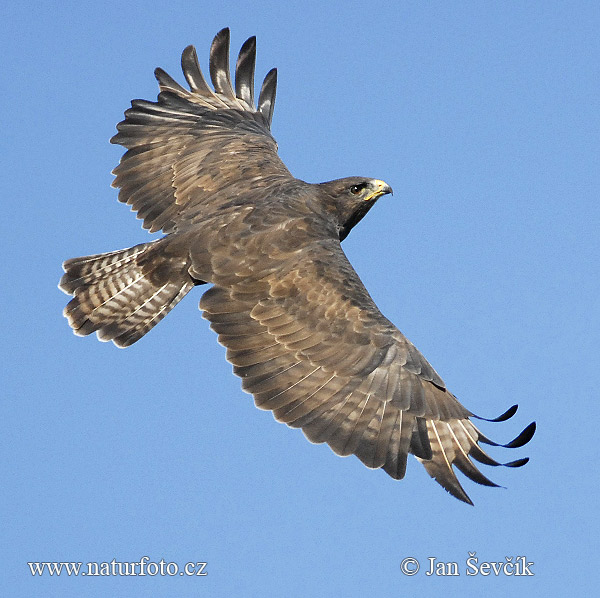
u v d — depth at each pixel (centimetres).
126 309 1536
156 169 1706
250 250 1480
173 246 1523
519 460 1344
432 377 1398
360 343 1397
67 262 1566
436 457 1385
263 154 1717
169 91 1811
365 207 1673
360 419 1366
